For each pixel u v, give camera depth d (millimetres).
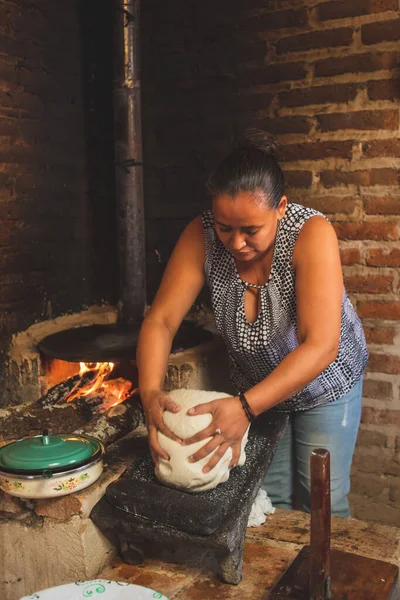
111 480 1407
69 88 2658
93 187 2793
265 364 1650
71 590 1093
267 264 1516
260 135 1405
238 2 2434
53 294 2643
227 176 1289
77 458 1326
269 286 1518
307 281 1419
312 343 1372
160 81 2627
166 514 1236
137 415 1929
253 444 1492
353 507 2539
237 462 1344
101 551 1344
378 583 1127
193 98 2578
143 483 1319
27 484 1287
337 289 1419
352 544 1402
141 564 1329
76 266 2762
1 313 2393
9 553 1384
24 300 2496
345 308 1689
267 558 1339
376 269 2363
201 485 1288
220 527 1219
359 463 2498
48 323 2602
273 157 1354
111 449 1577
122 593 1087
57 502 1317
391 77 2244
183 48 2562
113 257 2801
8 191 2393
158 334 1547
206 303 2645
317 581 1053
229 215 1298
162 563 1329
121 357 2123
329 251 1431
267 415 1625
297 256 1454
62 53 2609
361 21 2258
